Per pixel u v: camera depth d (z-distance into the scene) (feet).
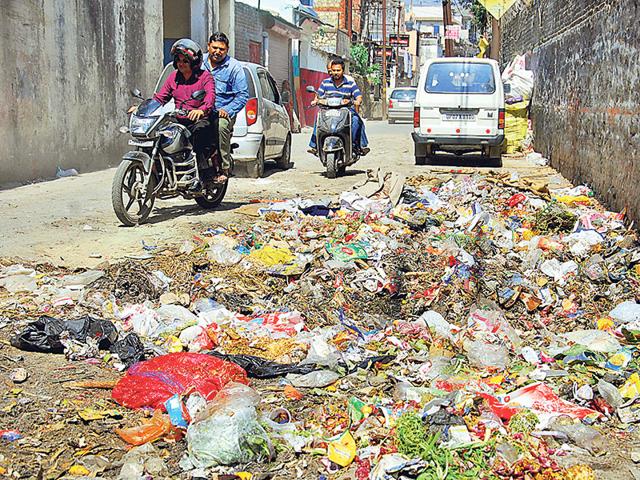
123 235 26.43
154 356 16.47
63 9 45.16
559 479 11.73
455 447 12.35
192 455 12.24
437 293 21.08
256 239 25.52
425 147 49.08
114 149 52.90
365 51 175.73
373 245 24.63
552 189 37.42
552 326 19.81
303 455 12.52
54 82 44.32
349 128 41.68
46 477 11.62
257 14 89.51
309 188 38.42
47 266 22.15
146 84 58.23
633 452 12.85
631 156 27.30
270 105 43.93
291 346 17.13
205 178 30.32
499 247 25.76
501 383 15.38
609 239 25.71
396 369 16.22
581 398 14.70
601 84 32.91
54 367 15.74
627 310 20.03
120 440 12.85
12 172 40.42
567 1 43.52
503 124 47.65
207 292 20.48
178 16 72.95
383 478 11.55
